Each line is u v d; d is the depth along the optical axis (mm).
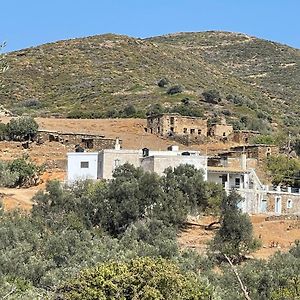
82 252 52500
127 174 73562
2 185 78875
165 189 71500
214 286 40969
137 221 65562
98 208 68188
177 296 33250
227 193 77000
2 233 54344
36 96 179125
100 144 110500
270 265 50562
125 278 33188
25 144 107500
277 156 101250
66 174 88375
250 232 62406
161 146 114250
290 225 71812
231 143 122438
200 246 62875
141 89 175250
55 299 34938
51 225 63906
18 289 40594
